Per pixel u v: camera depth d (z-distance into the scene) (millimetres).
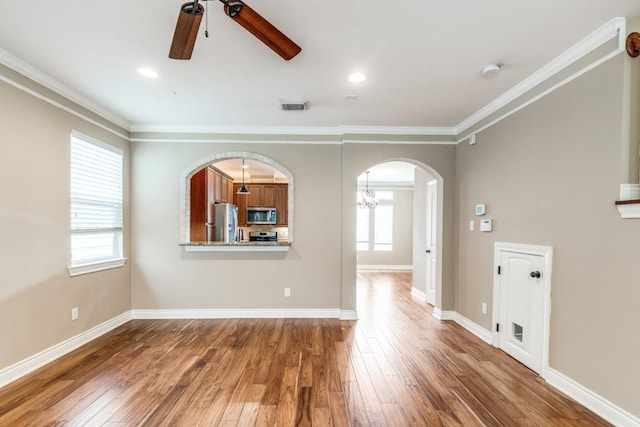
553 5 1770
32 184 2576
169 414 2020
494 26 1967
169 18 1896
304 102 3195
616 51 1936
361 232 9055
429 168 4117
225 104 3266
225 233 5715
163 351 2990
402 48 2219
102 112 3396
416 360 2834
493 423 1952
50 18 1893
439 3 1755
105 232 3541
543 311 2514
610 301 1969
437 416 2018
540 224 2568
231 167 6484
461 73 2576
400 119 3732
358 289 6176
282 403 2150
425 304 4930
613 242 1952
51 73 2607
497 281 3135
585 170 2152
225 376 2516
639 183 1916
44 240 2693
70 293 2979
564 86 2332
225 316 4043
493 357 2906
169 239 4004
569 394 2246
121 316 3773
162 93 2998
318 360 2818
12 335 2414
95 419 1963
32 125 2568
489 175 3297
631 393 1837
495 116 3195
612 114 1969
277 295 4074
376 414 2035
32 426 1894
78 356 2865
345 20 1907
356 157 4016
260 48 2213
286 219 7559
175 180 4012
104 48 2230
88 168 3271
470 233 3682
